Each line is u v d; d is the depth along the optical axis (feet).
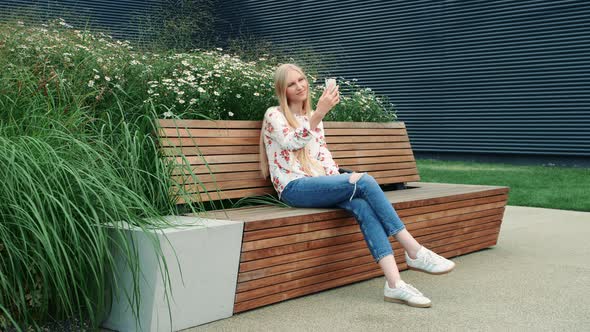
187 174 10.04
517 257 13.48
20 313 7.67
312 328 8.54
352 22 41.81
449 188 14.62
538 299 10.06
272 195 11.55
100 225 7.61
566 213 20.20
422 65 39.14
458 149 37.88
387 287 9.85
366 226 9.96
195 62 13.51
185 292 8.28
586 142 32.96
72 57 12.04
